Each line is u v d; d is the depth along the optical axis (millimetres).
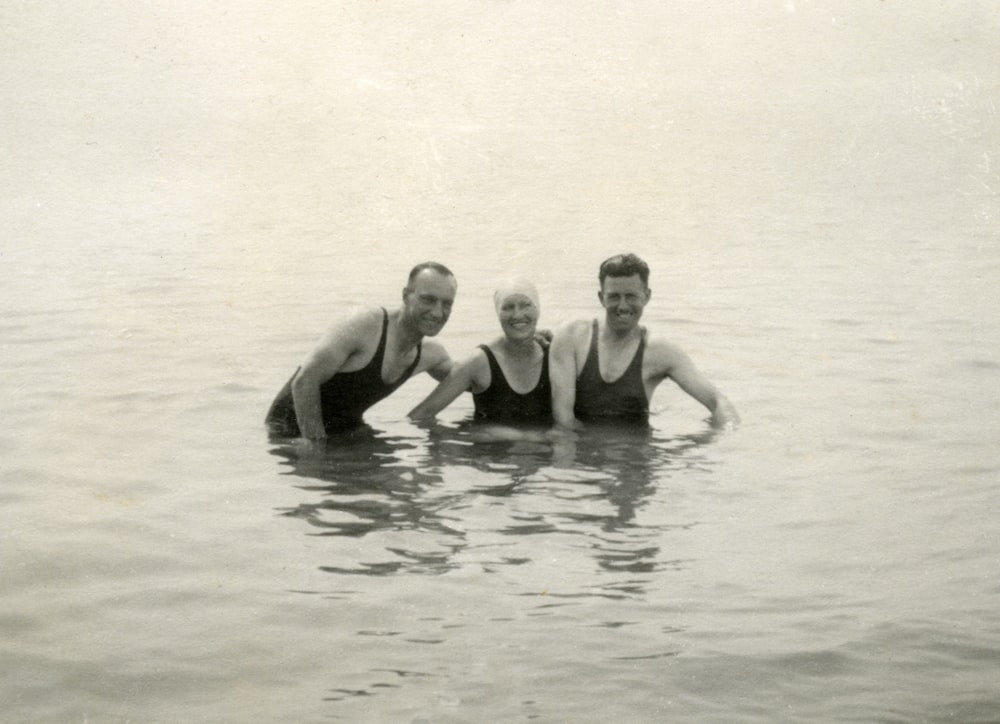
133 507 5426
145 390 7328
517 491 5633
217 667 3965
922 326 8992
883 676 3887
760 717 3641
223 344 8445
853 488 5691
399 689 3812
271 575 4676
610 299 6852
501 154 16188
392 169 15367
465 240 12664
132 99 17938
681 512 5375
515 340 6797
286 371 7777
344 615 4328
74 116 17438
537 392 6926
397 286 10539
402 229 13000
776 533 5133
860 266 11250
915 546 4984
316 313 9438
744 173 15375
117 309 9570
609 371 6922
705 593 4520
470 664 3967
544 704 3713
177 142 16578
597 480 5801
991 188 14492
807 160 15664
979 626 4234
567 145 16391
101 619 4320
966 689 3805
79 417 6797
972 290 10195
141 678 3896
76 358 8070
